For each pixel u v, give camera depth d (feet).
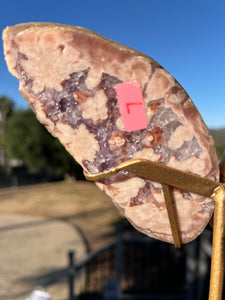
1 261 5.60
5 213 9.68
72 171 18.02
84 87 0.42
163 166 0.43
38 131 17.40
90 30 0.41
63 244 6.58
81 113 0.43
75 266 3.60
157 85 0.42
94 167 0.46
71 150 0.46
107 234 7.28
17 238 7.06
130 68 0.41
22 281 4.74
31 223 8.42
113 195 0.48
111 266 5.02
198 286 3.30
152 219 0.49
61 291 4.36
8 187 15.85
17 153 18.02
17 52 0.41
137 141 0.44
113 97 0.42
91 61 0.40
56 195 13.01
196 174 0.45
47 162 17.67
